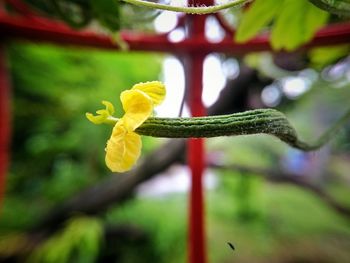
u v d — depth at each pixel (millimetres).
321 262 401
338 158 927
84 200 332
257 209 479
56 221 334
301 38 149
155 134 81
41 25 183
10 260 317
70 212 332
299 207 547
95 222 340
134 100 81
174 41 185
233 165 438
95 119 87
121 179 332
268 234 450
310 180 461
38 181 389
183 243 385
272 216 501
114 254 383
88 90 375
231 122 82
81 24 164
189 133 81
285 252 414
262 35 187
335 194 619
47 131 382
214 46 185
